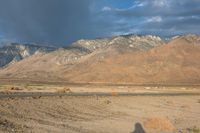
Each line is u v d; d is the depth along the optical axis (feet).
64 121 104.37
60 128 88.28
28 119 98.68
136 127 99.35
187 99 254.06
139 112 144.56
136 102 191.42
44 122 97.19
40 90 291.17
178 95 296.92
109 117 122.83
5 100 133.28
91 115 125.18
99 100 179.83
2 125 80.18
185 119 128.67
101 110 141.90
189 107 186.80
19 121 92.17
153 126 98.89
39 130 81.20
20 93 215.31
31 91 263.29
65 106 140.67
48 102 146.00
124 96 228.63
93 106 151.64
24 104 129.59
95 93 260.83
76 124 99.71
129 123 108.37
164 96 265.13
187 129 100.68
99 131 88.07
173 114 145.07
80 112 130.00
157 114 140.26
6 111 105.81
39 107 128.16
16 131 75.25
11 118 95.14
